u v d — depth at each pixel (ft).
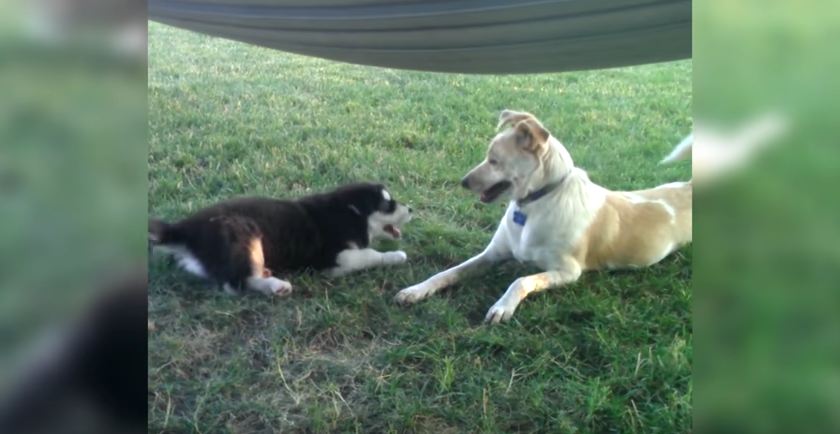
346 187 6.12
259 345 4.74
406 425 4.14
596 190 5.76
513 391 4.39
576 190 5.60
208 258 5.32
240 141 7.76
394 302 5.30
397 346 4.80
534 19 4.63
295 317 5.02
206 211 5.51
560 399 4.35
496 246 5.73
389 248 6.17
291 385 4.42
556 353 4.75
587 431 4.14
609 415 4.22
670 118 9.24
